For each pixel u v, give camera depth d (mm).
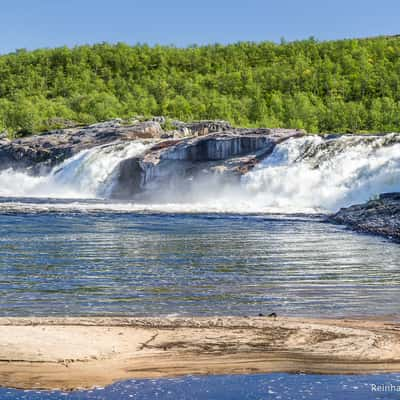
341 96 193750
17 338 13125
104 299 18906
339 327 14742
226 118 161625
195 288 20672
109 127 117125
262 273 23656
